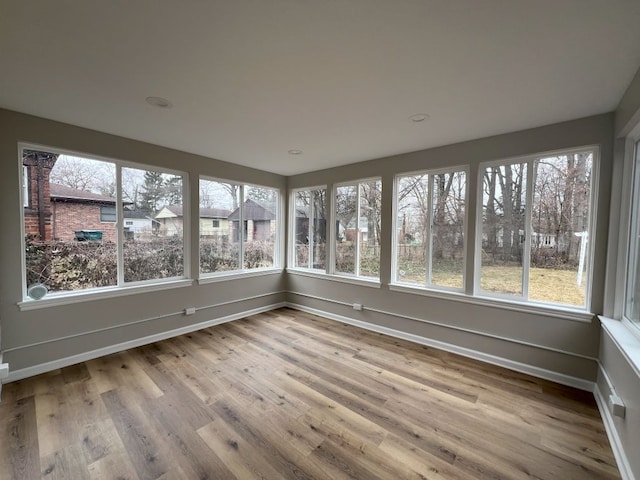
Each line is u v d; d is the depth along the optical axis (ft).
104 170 9.70
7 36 4.67
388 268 11.83
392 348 10.50
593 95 6.48
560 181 8.32
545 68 5.48
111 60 5.41
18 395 7.25
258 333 11.90
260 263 14.98
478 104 7.04
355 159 12.35
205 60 5.40
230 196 13.52
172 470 5.09
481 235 9.66
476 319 9.61
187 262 11.88
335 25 4.42
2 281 7.80
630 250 6.79
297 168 14.12
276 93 6.64
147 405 6.94
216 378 8.25
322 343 10.89
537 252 8.71
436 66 5.50
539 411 6.87
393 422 6.45
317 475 5.02
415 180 11.27
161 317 11.07
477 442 5.86
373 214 12.57
